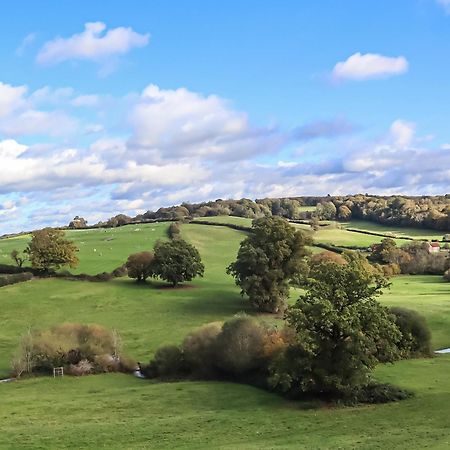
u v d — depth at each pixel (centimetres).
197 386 5512
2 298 10181
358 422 3875
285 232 9262
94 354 6556
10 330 8450
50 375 6353
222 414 4328
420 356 6406
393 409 4222
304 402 4678
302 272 9125
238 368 5706
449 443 2922
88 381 6016
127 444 3475
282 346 5503
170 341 7600
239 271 9300
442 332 7681
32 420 4262
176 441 3528
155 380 6041
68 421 4203
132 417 4300
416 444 2991
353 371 4625
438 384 4909
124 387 5666
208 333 6144
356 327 4606
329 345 4728
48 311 9400
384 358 5506
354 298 4916
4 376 6331
